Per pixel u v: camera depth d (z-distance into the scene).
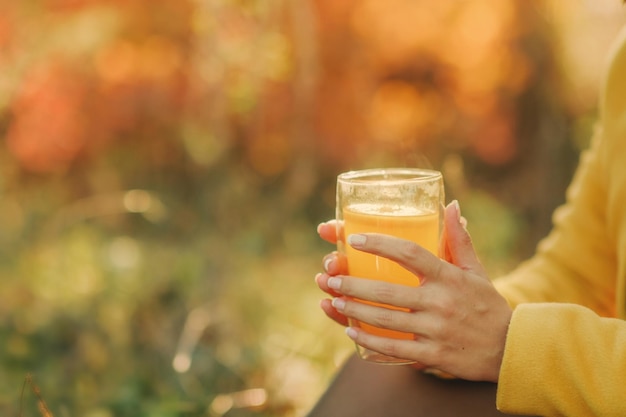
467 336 0.97
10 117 5.18
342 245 1.10
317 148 5.49
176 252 3.70
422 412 1.12
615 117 1.30
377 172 1.10
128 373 2.28
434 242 1.03
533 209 5.06
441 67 5.83
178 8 5.17
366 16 5.60
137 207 3.26
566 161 4.97
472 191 4.98
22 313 2.86
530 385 0.97
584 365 0.96
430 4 5.64
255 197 4.39
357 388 1.21
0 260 3.66
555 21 5.24
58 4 4.89
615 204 1.29
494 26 5.54
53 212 4.67
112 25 5.02
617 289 1.27
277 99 4.49
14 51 4.66
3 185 5.19
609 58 1.34
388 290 0.95
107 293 3.10
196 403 1.98
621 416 0.94
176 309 2.85
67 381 2.23
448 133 5.79
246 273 3.36
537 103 5.50
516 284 1.41
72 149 5.31
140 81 5.25
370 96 5.61
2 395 2.07
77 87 5.13
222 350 2.45
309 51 3.67
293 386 2.26
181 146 5.05
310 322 2.89
